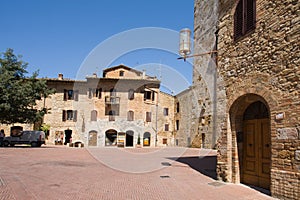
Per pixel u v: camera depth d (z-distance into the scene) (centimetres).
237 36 823
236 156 825
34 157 1504
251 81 743
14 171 975
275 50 666
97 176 926
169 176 952
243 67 783
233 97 821
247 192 699
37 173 944
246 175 813
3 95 2403
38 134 2720
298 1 610
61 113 3450
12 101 2462
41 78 2839
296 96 598
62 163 1257
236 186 775
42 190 686
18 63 2652
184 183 823
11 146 2686
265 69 693
